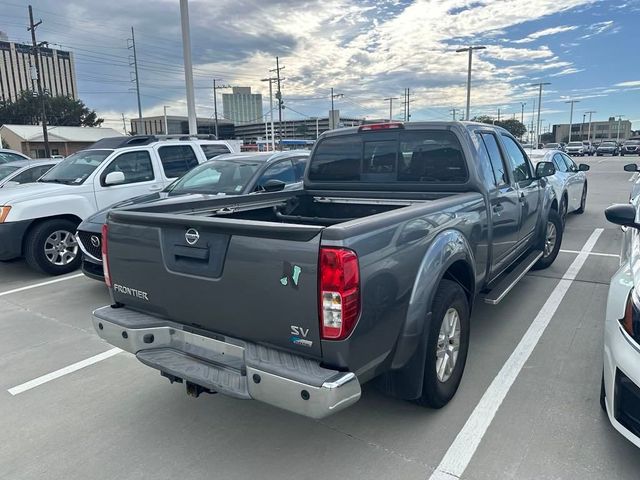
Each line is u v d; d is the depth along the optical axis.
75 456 3.04
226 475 2.81
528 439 3.03
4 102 65.94
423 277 2.95
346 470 2.81
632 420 2.53
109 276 3.34
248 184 6.68
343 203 4.74
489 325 4.89
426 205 3.20
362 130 4.54
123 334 3.09
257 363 2.49
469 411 3.36
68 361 4.42
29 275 7.50
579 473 2.71
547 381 3.74
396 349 2.84
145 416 3.48
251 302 2.58
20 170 10.72
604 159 46.62
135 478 2.82
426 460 2.87
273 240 2.46
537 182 5.73
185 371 2.81
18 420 3.47
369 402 3.53
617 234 9.41
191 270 2.81
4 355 4.57
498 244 4.41
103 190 7.89
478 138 4.32
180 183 7.44
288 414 3.44
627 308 2.68
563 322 4.94
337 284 2.32
